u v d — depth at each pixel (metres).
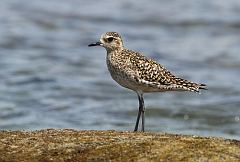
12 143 11.72
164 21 36.84
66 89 25.22
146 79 13.41
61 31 34.88
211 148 10.91
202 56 30.22
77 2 41.03
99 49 32.06
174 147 10.95
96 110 22.55
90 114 22.06
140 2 41.25
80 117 21.70
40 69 27.89
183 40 33.09
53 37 33.56
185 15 37.81
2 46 31.44
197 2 41.03
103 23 36.56
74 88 25.38
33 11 38.53
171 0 41.81
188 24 36.19
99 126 20.50
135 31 34.78
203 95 24.52
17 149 11.45
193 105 23.17
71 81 26.33
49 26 35.69
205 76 27.16
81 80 26.59
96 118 21.55
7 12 38.09
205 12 38.47
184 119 21.69
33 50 31.05
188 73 27.59
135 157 10.70
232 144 11.13
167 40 33.16
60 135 12.09
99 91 25.08
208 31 34.91
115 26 35.91
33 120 21.36
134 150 10.93
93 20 37.03
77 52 31.09
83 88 25.44
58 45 32.16
